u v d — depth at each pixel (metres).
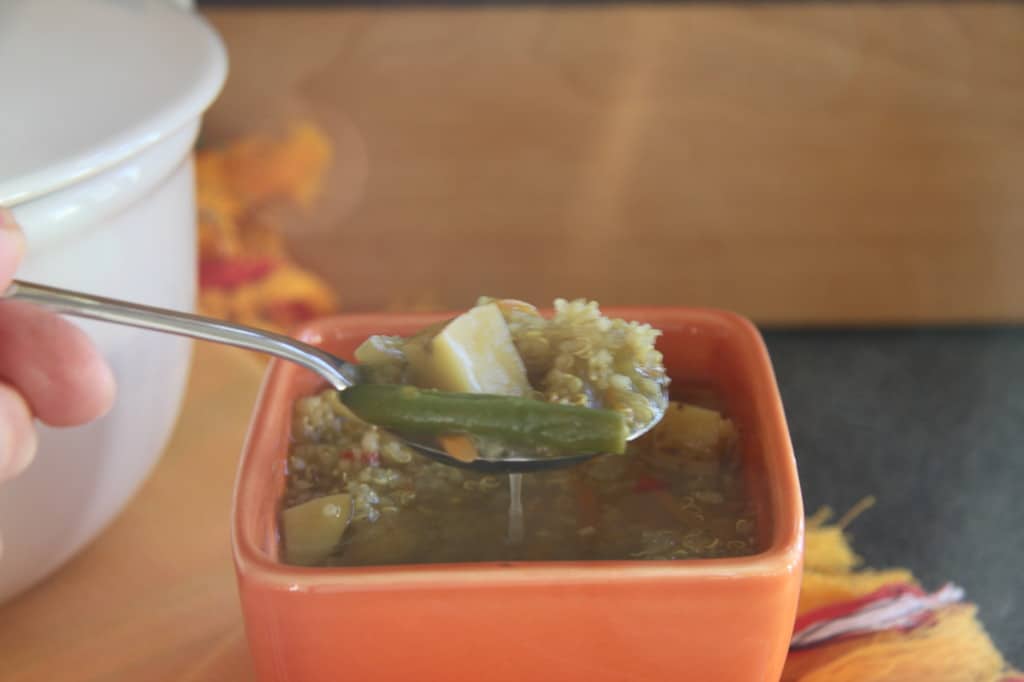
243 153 0.69
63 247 0.35
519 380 0.34
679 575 0.31
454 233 0.69
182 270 0.39
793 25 0.68
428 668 0.32
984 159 0.70
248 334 0.34
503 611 0.32
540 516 0.35
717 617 0.32
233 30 0.69
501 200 0.71
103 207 0.35
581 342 0.35
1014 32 0.67
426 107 0.70
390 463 0.36
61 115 0.35
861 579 0.41
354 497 0.35
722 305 0.64
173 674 0.38
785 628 0.32
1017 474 0.45
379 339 0.35
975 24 0.68
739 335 0.38
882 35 0.69
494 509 0.35
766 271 0.66
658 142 0.71
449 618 0.32
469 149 0.70
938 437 0.47
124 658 0.38
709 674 0.33
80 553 0.42
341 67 0.69
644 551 0.34
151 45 0.37
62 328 0.31
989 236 0.68
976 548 0.42
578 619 0.32
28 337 0.31
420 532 0.35
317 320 0.39
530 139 0.71
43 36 0.37
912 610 0.40
